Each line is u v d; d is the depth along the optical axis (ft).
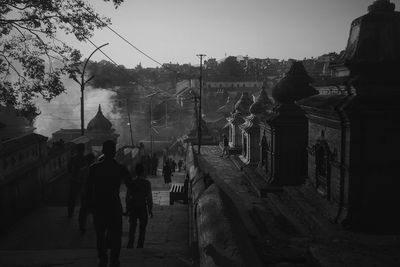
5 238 32.09
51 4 42.19
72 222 36.19
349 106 33.63
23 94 44.32
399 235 33.04
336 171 37.73
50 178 48.03
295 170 60.54
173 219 38.40
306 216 39.50
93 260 21.95
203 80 466.29
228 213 15.70
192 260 20.75
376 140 34.53
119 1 44.19
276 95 61.67
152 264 20.83
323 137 41.24
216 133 234.38
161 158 207.51
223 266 11.94
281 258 20.76
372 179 34.83
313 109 40.78
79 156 37.58
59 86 45.50
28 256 22.80
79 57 46.14
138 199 28.99
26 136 42.37
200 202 17.40
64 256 22.80
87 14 44.52
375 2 37.50
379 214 34.88
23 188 39.04
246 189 66.33
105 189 19.77
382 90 34.22
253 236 24.72
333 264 17.89
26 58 44.24
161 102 303.48
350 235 32.63
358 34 36.86
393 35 36.06
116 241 19.83
